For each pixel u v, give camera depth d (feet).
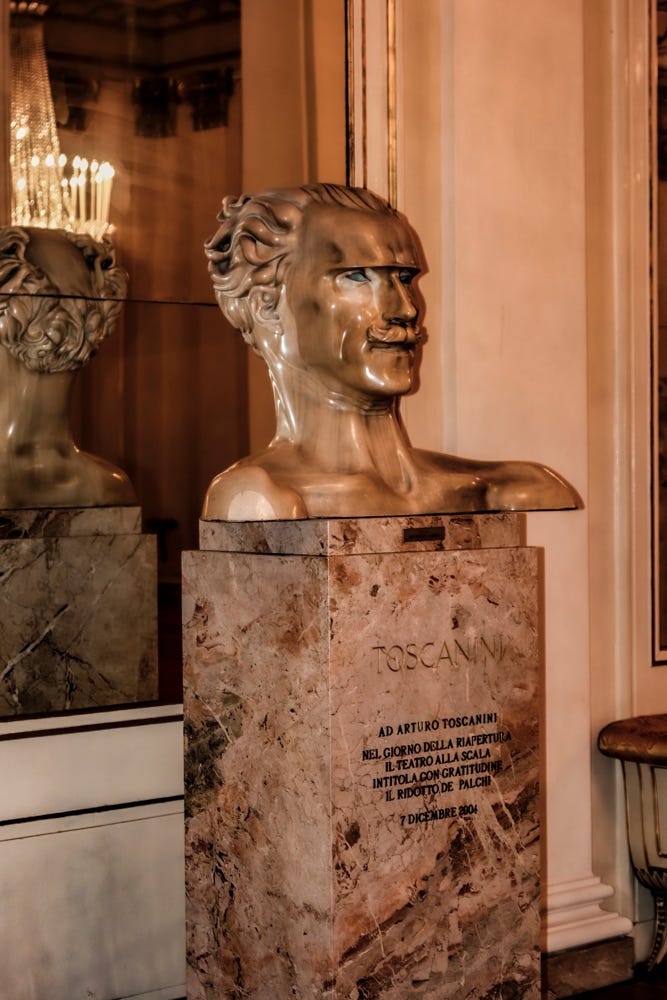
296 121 10.26
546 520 10.76
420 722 7.88
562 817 10.81
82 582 9.78
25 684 9.55
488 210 10.44
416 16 10.41
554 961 10.55
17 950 9.13
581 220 10.93
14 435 9.60
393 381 8.30
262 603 8.05
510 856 8.29
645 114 11.60
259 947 8.15
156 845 9.70
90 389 9.83
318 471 8.29
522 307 10.61
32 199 9.65
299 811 7.76
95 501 9.84
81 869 9.39
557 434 10.77
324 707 7.53
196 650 8.66
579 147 10.93
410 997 7.84
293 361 8.55
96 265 9.84
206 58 10.21
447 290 10.36
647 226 11.64
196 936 8.77
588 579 11.09
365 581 7.64
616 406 11.58
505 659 8.28
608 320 11.57
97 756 9.50
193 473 10.18
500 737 8.25
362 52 10.21
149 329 10.03
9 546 9.53
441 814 7.98
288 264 8.50
